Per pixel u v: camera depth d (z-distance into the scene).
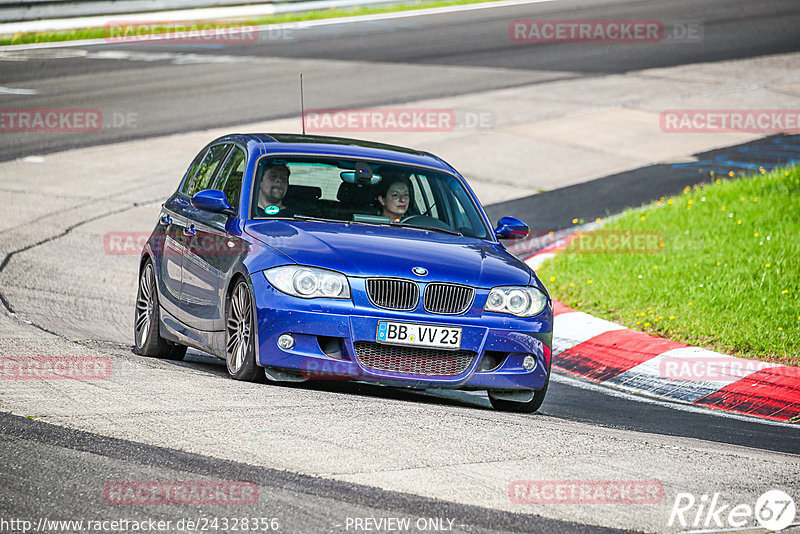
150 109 78.75
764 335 34.38
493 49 106.56
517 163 66.50
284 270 24.75
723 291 39.09
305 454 19.25
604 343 35.72
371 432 20.95
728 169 64.94
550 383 32.22
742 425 27.53
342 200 28.27
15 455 18.50
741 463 20.77
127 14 114.44
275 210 27.61
